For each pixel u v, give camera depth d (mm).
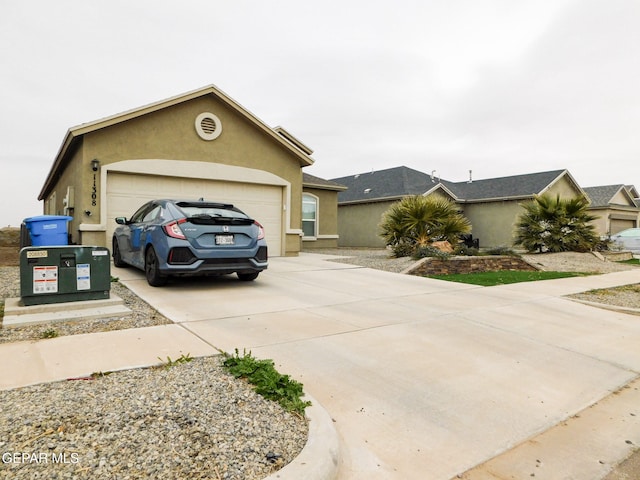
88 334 3998
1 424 2129
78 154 9945
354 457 2303
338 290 7047
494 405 3031
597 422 2881
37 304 4680
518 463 2348
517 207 21750
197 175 10703
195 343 3842
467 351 4156
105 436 2080
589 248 15219
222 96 10828
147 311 5039
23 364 3119
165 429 2197
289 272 9016
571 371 3797
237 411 2492
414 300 6434
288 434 2303
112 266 9102
